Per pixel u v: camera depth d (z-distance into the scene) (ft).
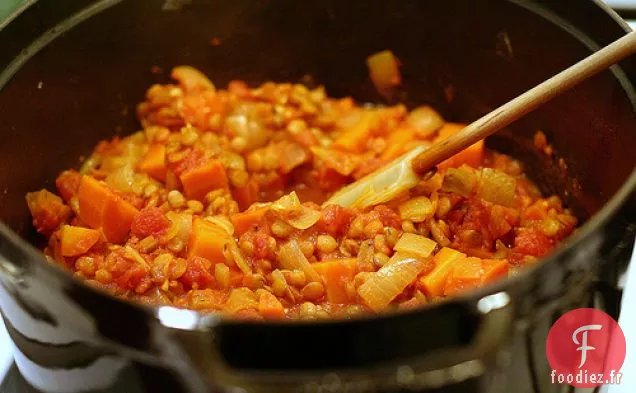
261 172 1.28
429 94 1.33
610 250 0.85
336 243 1.09
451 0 1.21
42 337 0.89
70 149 1.24
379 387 0.79
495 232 1.14
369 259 1.07
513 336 0.82
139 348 0.80
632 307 1.10
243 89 1.34
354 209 1.12
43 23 1.13
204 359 0.78
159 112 1.30
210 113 1.29
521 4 1.15
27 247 0.82
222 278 1.07
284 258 1.07
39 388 1.00
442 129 1.31
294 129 1.30
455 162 1.22
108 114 1.28
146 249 1.11
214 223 1.13
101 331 0.81
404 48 1.30
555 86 0.99
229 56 1.32
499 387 0.86
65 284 0.80
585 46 1.08
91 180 1.15
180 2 1.23
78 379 0.91
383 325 0.76
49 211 1.18
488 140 1.30
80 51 1.19
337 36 1.31
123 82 1.27
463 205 1.15
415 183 1.11
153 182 1.22
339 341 0.76
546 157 1.23
